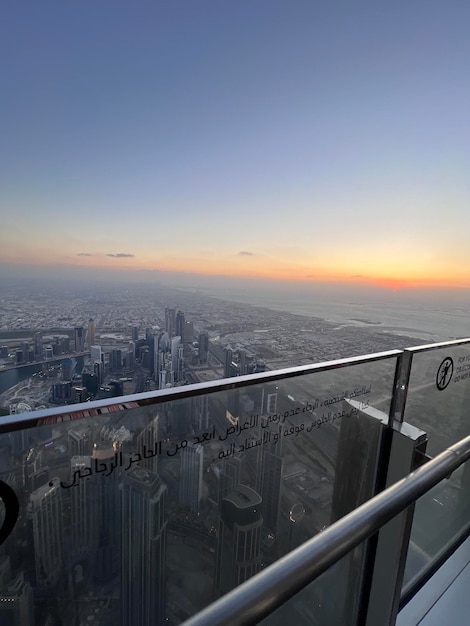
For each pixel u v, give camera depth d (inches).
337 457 44.2
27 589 24.5
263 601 14.4
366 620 48.5
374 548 46.3
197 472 32.4
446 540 61.4
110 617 28.9
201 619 12.9
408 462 46.1
